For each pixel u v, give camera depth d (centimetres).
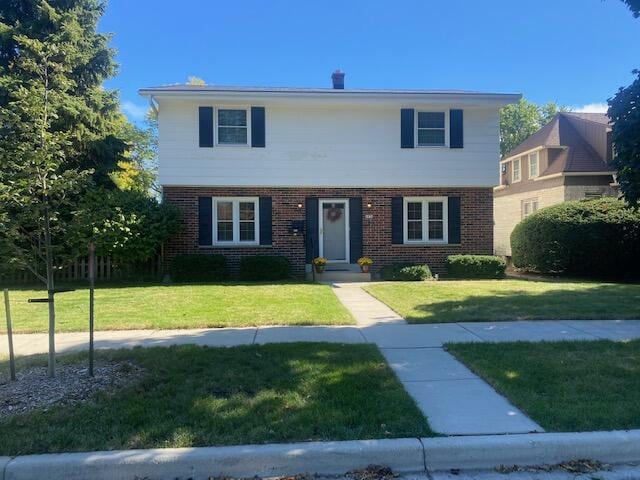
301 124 1591
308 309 909
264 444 354
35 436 367
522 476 337
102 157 1822
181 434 368
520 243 1678
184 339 686
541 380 484
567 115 2448
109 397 442
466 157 1633
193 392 454
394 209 1631
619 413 400
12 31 1666
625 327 742
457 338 678
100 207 525
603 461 356
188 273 1473
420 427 378
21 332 739
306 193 1603
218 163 1563
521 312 853
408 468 348
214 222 1573
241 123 1586
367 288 1259
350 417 395
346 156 1603
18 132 489
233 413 406
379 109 1612
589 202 1588
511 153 2644
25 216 472
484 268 1552
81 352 602
